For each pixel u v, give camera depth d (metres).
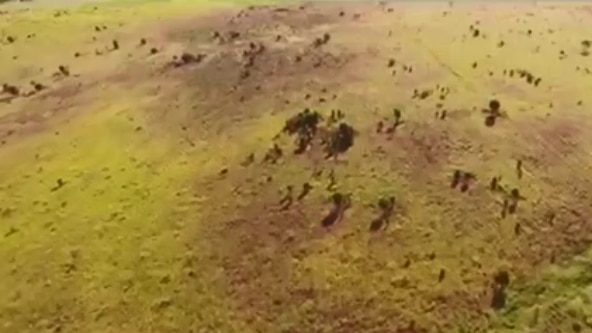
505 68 55.00
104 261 39.25
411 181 42.69
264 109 51.16
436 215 40.06
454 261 37.31
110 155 47.88
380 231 39.41
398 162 44.31
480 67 55.25
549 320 34.38
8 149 50.03
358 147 45.78
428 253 37.84
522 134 46.31
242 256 38.78
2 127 53.09
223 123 50.06
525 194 41.16
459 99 50.53
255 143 47.25
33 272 39.06
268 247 39.19
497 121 47.72
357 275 37.06
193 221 41.31
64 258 39.72
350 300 35.84
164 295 36.91
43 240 41.12
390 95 51.44
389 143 46.03
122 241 40.38
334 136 46.72
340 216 40.66
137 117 51.97
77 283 38.12
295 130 47.72
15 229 42.19
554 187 41.78
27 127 52.72
